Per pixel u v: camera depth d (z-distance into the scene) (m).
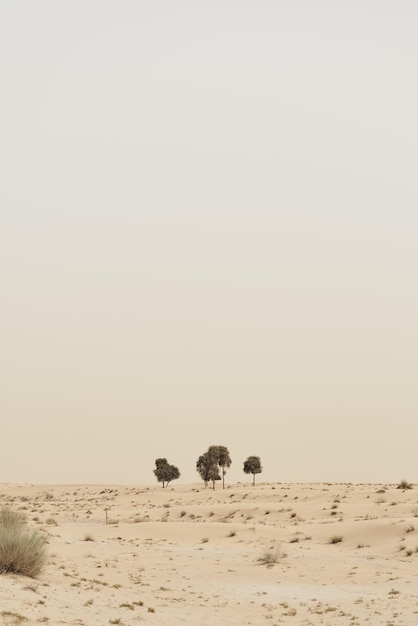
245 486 166.75
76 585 32.66
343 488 135.12
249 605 33.62
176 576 41.66
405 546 53.62
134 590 34.88
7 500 163.00
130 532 66.38
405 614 31.64
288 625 28.84
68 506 126.94
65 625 23.30
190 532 67.06
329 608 33.03
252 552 53.94
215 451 166.25
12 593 26.72
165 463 187.62
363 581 41.44
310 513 88.75
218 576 42.59
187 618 28.97
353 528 63.66
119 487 189.38
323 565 47.16
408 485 129.38
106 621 25.53
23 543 32.31
